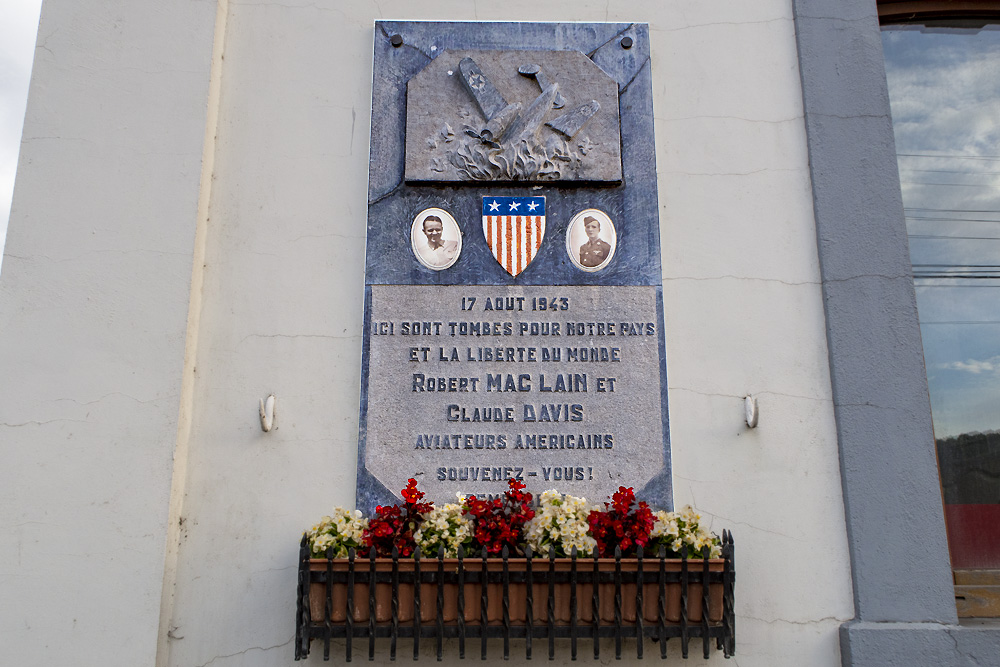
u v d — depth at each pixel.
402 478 3.19
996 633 3.04
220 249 3.44
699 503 3.23
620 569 2.82
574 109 3.60
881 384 3.33
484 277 3.41
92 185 3.33
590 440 3.24
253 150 3.57
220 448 3.23
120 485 3.03
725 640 2.91
